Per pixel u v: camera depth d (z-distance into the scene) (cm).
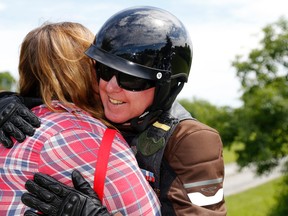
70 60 191
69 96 193
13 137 178
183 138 205
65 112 185
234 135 1417
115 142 184
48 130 179
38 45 192
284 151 1409
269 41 1479
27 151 177
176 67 211
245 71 1469
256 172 1436
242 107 1437
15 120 179
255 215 2077
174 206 199
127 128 212
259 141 1382
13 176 177
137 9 210
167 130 208
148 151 206
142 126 206
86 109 193
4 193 178
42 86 189
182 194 199
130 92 198
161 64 204
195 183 200
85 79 194
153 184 205
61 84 190
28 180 173
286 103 1370
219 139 212
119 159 180
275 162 1419
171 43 207
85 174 176
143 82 200
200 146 204
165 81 204
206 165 201
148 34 202
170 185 202
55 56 190
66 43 193
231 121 1419
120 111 201
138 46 200
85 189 173
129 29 202
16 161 177
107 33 202
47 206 171
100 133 184
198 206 196
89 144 179
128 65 198
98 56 197
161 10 215
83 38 199
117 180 177
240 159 1409
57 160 175
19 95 199
